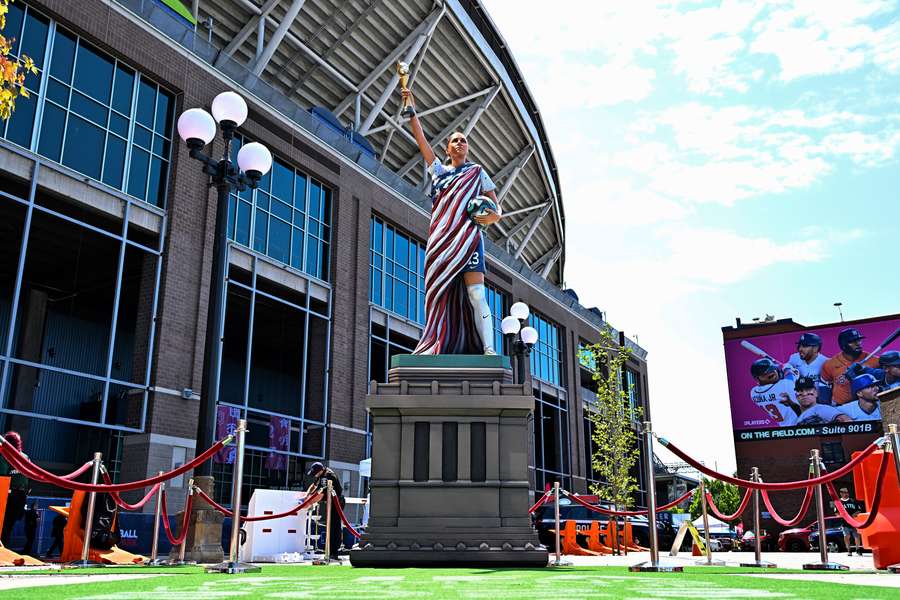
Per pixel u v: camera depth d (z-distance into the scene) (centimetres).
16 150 1772
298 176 2688
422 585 526
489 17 3656
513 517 888
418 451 912
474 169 1071
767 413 4597
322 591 465
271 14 2894
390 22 3094
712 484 7819
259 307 2964
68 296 2891
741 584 550
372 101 3412
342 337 2712
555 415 4438
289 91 3228
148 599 399
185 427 2017
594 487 4500
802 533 2762
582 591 470
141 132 2125
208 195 2236
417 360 971
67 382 2781
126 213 2009
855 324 4519
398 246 3192
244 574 718
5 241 2412
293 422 2467
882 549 831
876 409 4350
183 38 2239
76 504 988
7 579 604
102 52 2042
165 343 2014
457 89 3644
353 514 2572
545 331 4466
